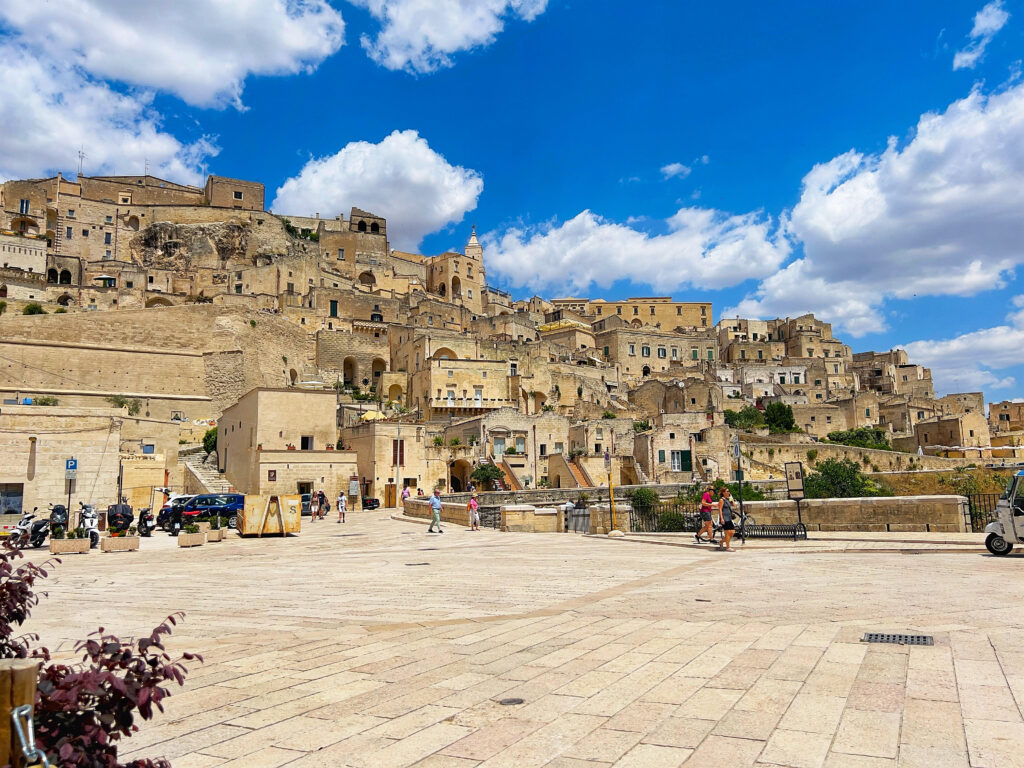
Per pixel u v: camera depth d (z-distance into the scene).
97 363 68.00
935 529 23.61
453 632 10.49
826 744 5.61
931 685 6.93
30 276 88.44
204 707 7.11
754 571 16.59
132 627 11.54
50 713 3.73
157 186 128.12
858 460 75.31
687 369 120.62
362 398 85.31
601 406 95.50
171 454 60.53
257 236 117.31
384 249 133.00
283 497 33.12
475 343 91.00
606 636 9.90
